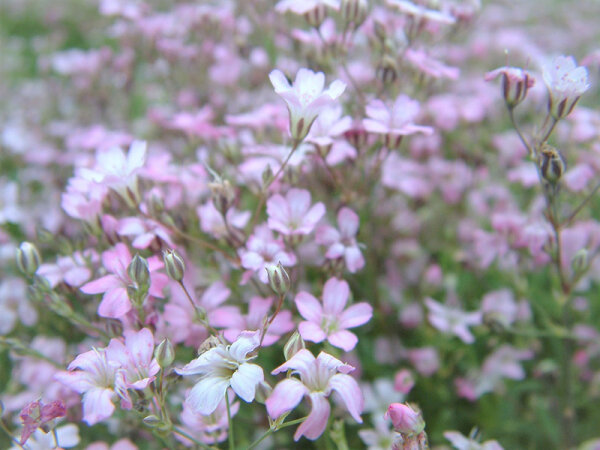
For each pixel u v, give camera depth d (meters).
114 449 0.07
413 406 0.07
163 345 0.06
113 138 0.12
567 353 0.09
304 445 0.09
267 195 0.09
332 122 0.08
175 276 0.07
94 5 0.27
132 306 0.07
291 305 0.09
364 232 0.10
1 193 0.12
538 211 0.11
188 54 0.14
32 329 0.11
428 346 0.11
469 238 0.12
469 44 0.17
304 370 0.06
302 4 0.09
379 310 0.11
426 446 0.06
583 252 0.08
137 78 0.19
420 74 0.10
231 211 0.09
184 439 0.07
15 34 0.27
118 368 0.06
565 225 0.08
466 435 0.10
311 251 0.10
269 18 0.13
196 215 0.10
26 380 0.09
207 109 0.11
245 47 0.13
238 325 0.08
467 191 0.13
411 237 0.12
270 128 0.11
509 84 0.08
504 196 0.12
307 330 0.07
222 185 0.08
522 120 0.15
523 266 0.11
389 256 0.12
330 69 0.10
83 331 0.09
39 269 0.08
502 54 0.16
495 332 0.10
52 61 0.19
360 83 0.12
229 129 0.10
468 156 0.13
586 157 0.11
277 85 0.07
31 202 0.14
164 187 0.10
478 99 0.14
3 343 0.08
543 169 0.08
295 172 0.09
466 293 0.12
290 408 0.06
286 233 0.08
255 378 0.06
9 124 0.16
